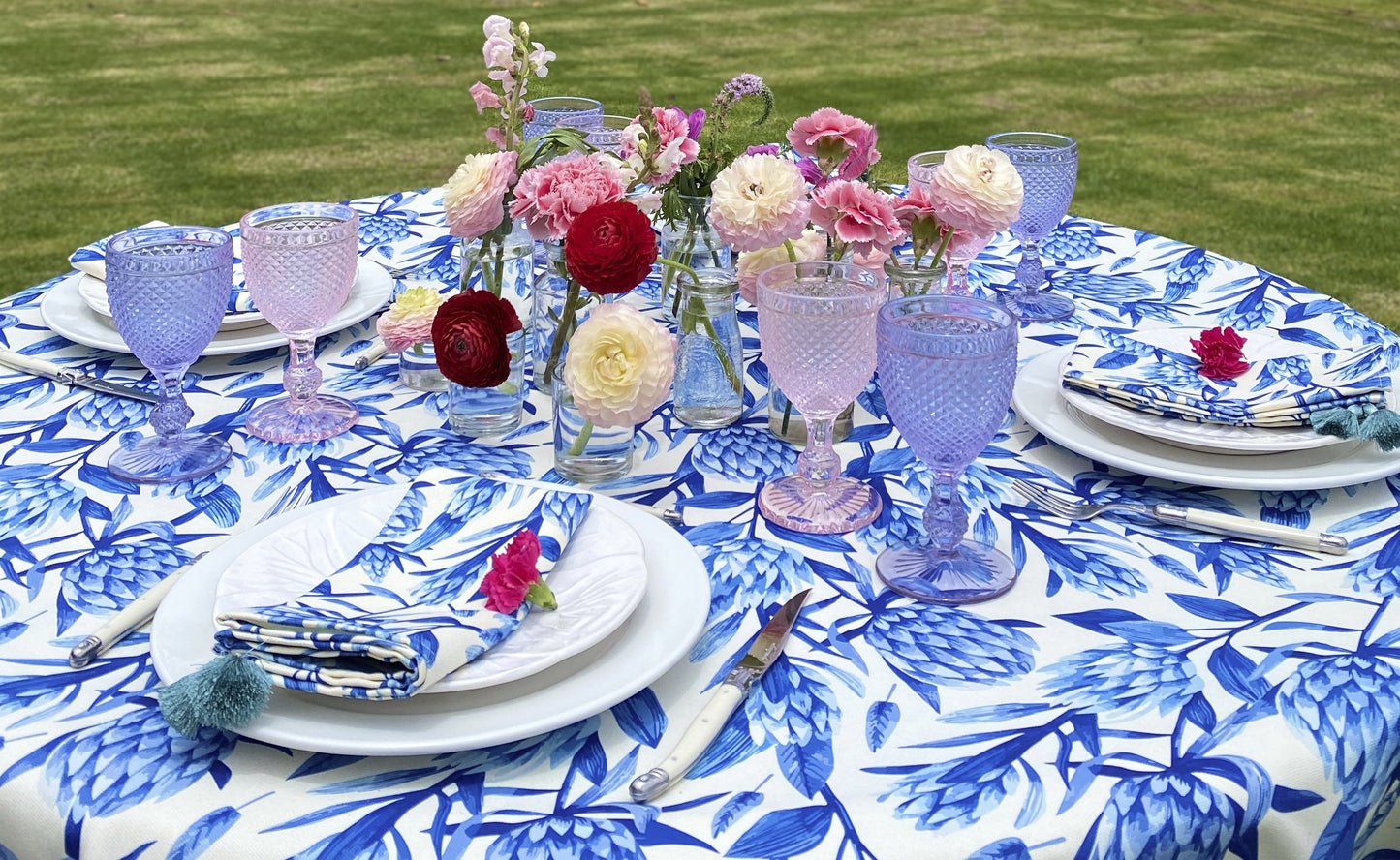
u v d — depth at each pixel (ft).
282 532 2.77
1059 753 2.27
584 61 23.18
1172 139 19.26
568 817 2.13
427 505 2.86
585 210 3.19
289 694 2.34
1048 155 4.32
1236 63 24.39
